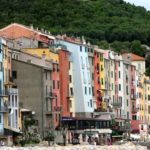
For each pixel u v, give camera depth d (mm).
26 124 174125
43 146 155875
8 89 166375
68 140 191125
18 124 170875
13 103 168500
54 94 190000
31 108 179875
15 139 162875
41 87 180250
